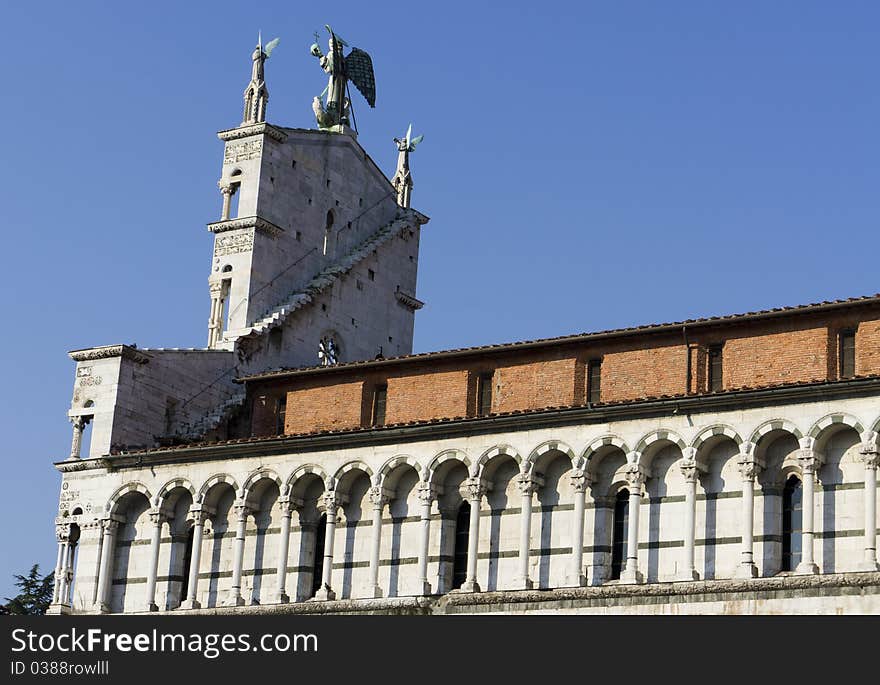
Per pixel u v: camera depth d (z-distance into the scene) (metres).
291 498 94.19
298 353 109.25
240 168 110.75
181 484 97.56
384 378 96.62
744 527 81.75
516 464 89.00
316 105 117.62
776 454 82.62
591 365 90.19
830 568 80.12
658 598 82.38
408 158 122.12
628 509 85.81
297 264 111.38
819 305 84.19
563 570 86.69
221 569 96.19
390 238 117.69
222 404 104.06
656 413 85.00
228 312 108.00
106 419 100.31
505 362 92.44
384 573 91.31
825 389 80.69
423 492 90.31
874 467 79.44
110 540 99.12
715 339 87.12
